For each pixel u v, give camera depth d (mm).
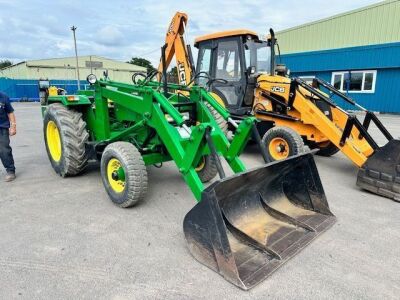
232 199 2967
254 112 6305
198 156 2910
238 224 3016
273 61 6355
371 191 4293
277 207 3477
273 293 2299
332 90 5398
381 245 2977
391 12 17359
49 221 3371
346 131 4688
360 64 16172
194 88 4141
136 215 3541
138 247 2877
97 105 4418
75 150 4449
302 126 5641
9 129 4715
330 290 2342
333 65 17359
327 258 2748
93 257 2709
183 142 3264
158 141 3922
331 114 5566
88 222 3359
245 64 6281
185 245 2918
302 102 5473
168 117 3578
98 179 4746
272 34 6234
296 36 21719
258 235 2961
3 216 3480
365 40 18578
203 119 4051
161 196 4105
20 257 2699
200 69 7227
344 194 4332
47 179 4734
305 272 2551
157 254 2768
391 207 3875
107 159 3689
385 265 2658
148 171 5203
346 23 19188
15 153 6461
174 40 6973
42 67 40281
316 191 3471
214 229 2461
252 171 2689
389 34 17625
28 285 2350
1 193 4164
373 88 16000
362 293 2312
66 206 3764
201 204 2523
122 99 3924
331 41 20047
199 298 2238
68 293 2270
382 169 4164
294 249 2807
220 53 6680
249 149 7125
